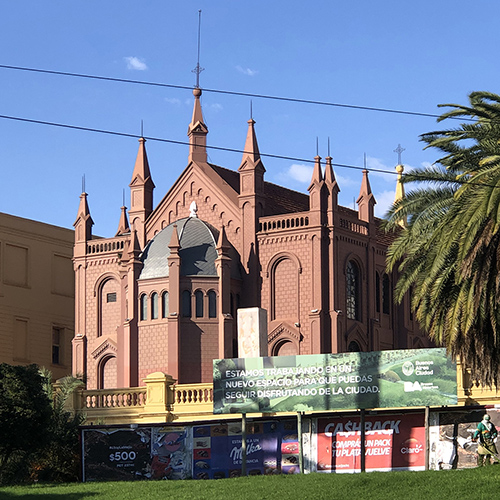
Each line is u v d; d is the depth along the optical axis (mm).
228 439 47844
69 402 56656
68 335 81625
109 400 57156
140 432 48719
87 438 49031
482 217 37875
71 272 82812
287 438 47156
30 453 49219
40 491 43125
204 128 73875
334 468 46281
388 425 46031
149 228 74500
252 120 71125
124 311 68812
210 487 41500
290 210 75562
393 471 43688
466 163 42375
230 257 69438
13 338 76750
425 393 44844
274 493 38938
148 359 66562
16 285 77562
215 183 72000
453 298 42281
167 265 66875
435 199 43188
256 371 47406
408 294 75750
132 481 46625
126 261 69250
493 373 43125
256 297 68875
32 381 48844
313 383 46656
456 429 44969
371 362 46000
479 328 42500
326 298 67188
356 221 70875
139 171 75312
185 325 65875
